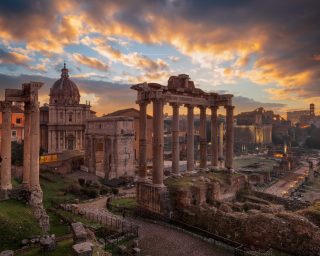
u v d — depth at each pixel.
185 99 41.31
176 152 40.59
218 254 25.25
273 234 24.84
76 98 104.31
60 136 94.94
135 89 39.56
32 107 31.33
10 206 28.95
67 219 31.83
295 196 67.31
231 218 28.00
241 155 162.38
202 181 37.50
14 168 52.06
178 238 28.75
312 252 22.55
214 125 46.28
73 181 58.16
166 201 34.22
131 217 36.34
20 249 21.88
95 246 20.72
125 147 67.81
